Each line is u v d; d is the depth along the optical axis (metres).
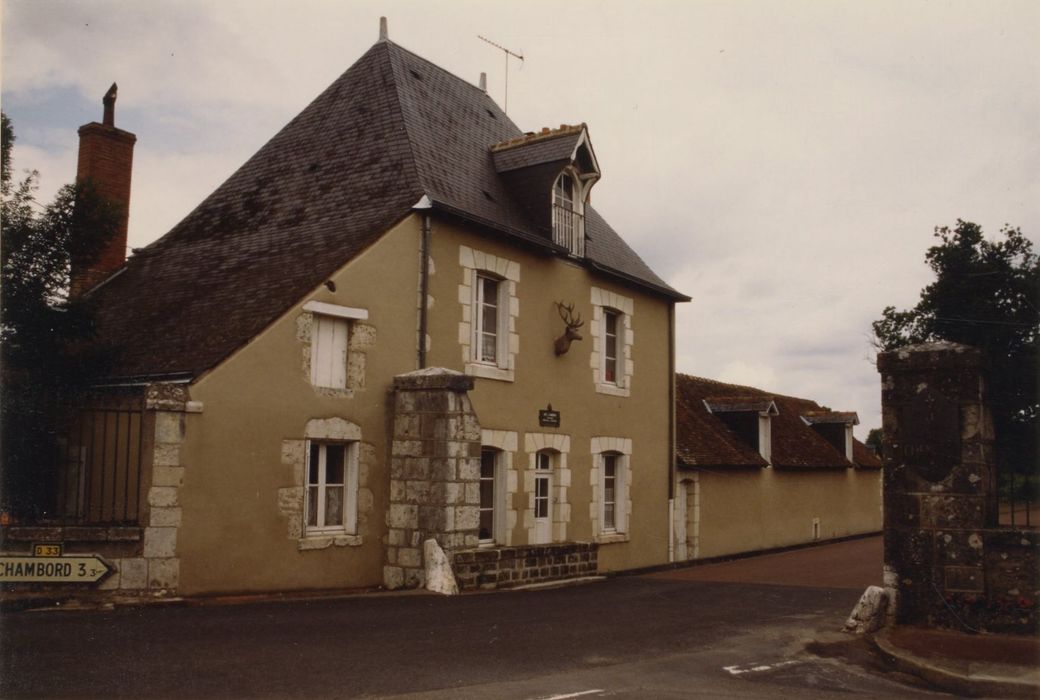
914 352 9.41
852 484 29.86
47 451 11.16
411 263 12.98
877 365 9.59
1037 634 8.66
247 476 10.58
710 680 7.18
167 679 6.33
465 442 11.98
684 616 10.39
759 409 24.06
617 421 17.73
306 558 11.16
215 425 10.28
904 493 9.36
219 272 13.64
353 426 11.88
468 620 9.34
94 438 11.21
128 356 11.91
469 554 11.80
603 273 17.39
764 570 17.22
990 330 24.23
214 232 15.20
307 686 6.32
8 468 10.77
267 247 13.75
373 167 14.26
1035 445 9.54
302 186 14.90
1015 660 7.78
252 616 8.95
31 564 9.30
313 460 11.66
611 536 17.23
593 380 17.06
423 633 8.48
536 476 15.63
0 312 11.58
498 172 16.25
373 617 9.23
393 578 12.00
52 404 10.85
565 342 15.91
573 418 16.42
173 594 9.71
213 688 6.15
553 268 16.08
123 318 13.52
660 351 19.45
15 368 11.49
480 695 6.33
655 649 8.34
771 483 24.27
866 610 9.26
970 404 9.14
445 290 13.52
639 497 18.28
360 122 15.36
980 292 24.86
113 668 6.56
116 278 15.50
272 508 10.82
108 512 11.09
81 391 11.23
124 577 9.50
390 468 12.30
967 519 9.04
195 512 10.02
